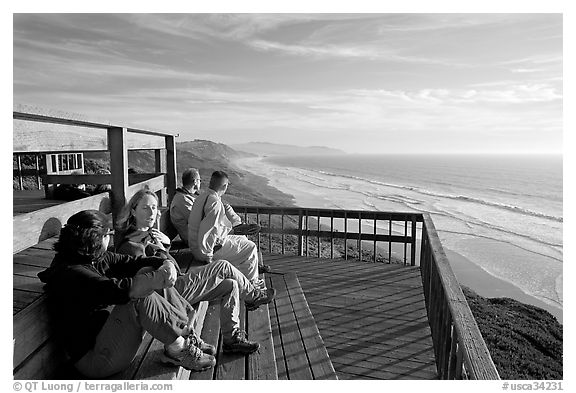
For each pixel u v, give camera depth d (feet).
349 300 16.28
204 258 12.19
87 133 9.55
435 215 129.39
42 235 7.65
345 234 22.17
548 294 55.21
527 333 32.50
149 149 15.75
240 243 12.76
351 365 11.51
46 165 20.07
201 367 8.11
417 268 20.43
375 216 21.56
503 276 63.72
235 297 9.45
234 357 9.23
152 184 15.90
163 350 8.21
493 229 106.01
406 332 13.55
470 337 6.81
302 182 278.46
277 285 15.66
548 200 195.93
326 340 13.01
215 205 11.94
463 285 59.16
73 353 7.04
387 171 452.35
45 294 6.81
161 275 6.85
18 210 13.09
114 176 10.75
